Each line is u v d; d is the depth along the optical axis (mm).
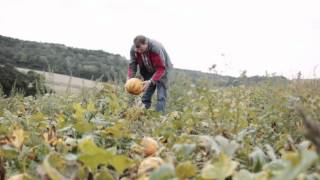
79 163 2889
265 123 5008
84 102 8531
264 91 7762
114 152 3309
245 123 4754
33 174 3182
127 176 3225
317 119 4316
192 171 2771
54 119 6098
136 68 10398
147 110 6734
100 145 4203
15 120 5578
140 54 9961
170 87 10016
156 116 6793
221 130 4250
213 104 5328
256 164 3045
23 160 3344
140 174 3043
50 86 9398
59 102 8570
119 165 2719
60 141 3670
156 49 9711
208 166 2432
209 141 3018
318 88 6484
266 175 2406
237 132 4379
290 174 1698
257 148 3422
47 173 2396
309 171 2754
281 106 5379
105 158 2688
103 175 2809
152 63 9922
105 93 9406
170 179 2199
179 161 3307
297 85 6715
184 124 5371
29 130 4719
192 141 3527
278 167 2592
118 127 4344
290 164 1726
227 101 5387
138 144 4215
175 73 10148
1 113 6605
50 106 7863
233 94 7129
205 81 5055
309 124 1726
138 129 5305
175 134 4980
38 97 8836
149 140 3883
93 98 9055
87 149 2689
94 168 2773
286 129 4852
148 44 9797
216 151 2885
